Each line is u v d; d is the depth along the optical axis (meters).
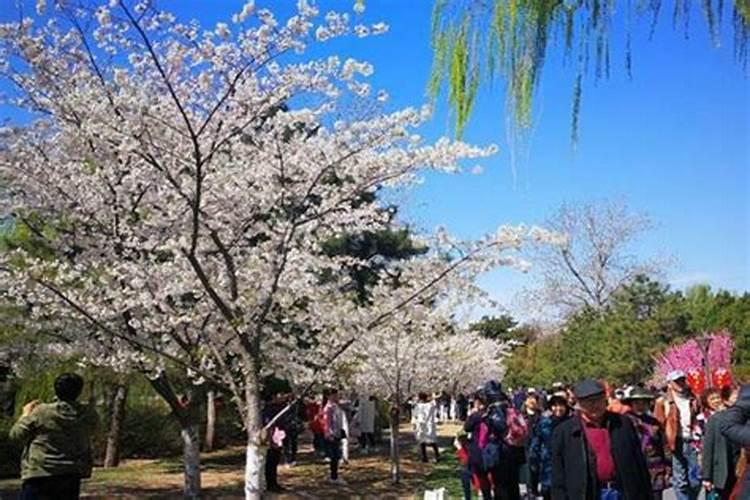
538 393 9.59
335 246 23.23
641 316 27.86
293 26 7.11
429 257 8.62
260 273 8.87
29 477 6.05
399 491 13.09
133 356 9.73
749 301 23.00
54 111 9.00
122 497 12.39
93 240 9.88
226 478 14.66
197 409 11.98
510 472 8.73
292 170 8.52
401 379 15.13
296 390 12.44
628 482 4.77
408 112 8.08
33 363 10.59
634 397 7.22
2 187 9.77
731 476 6.42
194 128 7.95
